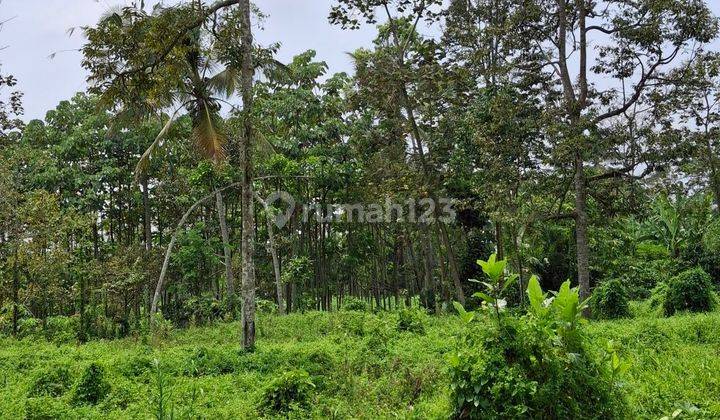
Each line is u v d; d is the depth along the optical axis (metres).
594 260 24.88
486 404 4.95
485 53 18.34
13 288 18.81
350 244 27.25
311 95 24.38
